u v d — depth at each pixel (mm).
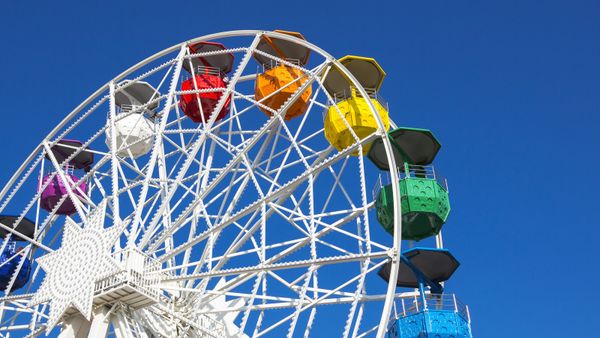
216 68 34438
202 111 31219
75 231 27344
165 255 25828
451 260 28750
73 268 26391
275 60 30797
